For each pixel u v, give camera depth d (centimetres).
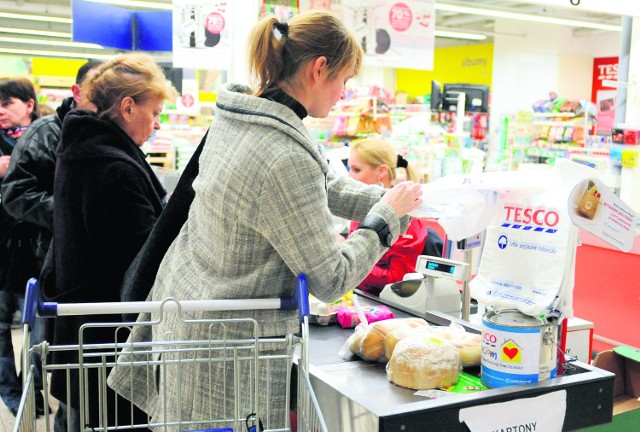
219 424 151
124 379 172
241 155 143
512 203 154
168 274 170
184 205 179
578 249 383
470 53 1817
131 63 220
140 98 219
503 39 1681
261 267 148
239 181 142
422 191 161
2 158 340
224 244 148
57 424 255
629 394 228
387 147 290
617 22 1338
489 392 141
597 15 1314
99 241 210
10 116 374
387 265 261
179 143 484
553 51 1684
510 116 886
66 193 211
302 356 136
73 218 210
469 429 137
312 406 131
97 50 1565
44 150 283
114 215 207
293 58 145
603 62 1711
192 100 528
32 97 384
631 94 539
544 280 146
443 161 543
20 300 349
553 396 145
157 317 170
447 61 1902
